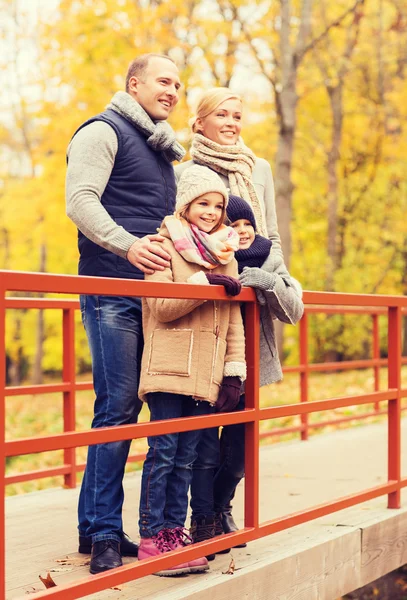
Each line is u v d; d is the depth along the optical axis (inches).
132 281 99.0
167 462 121.0
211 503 130.8
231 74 496.7
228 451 135.5
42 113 498.3
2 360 82.9
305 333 275.7
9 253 781.3
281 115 479.5
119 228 117.7
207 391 116.4
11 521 160.9
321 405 142.8
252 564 126.0
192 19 475.2
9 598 112.1
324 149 749.3
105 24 441.4
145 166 126.5
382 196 758.5
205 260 116.0
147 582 116.0
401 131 726.5
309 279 788.6
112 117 125.6
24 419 518.9
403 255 770.8
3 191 650.2
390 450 172.1
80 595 91.6
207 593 113.2
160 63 130.6
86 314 128.1
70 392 194.5
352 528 152.9
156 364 116.4
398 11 694.5
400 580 211.2
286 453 258.7
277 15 507.5
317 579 139.1
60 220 552.4
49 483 352.5
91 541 135.1
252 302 125.7
